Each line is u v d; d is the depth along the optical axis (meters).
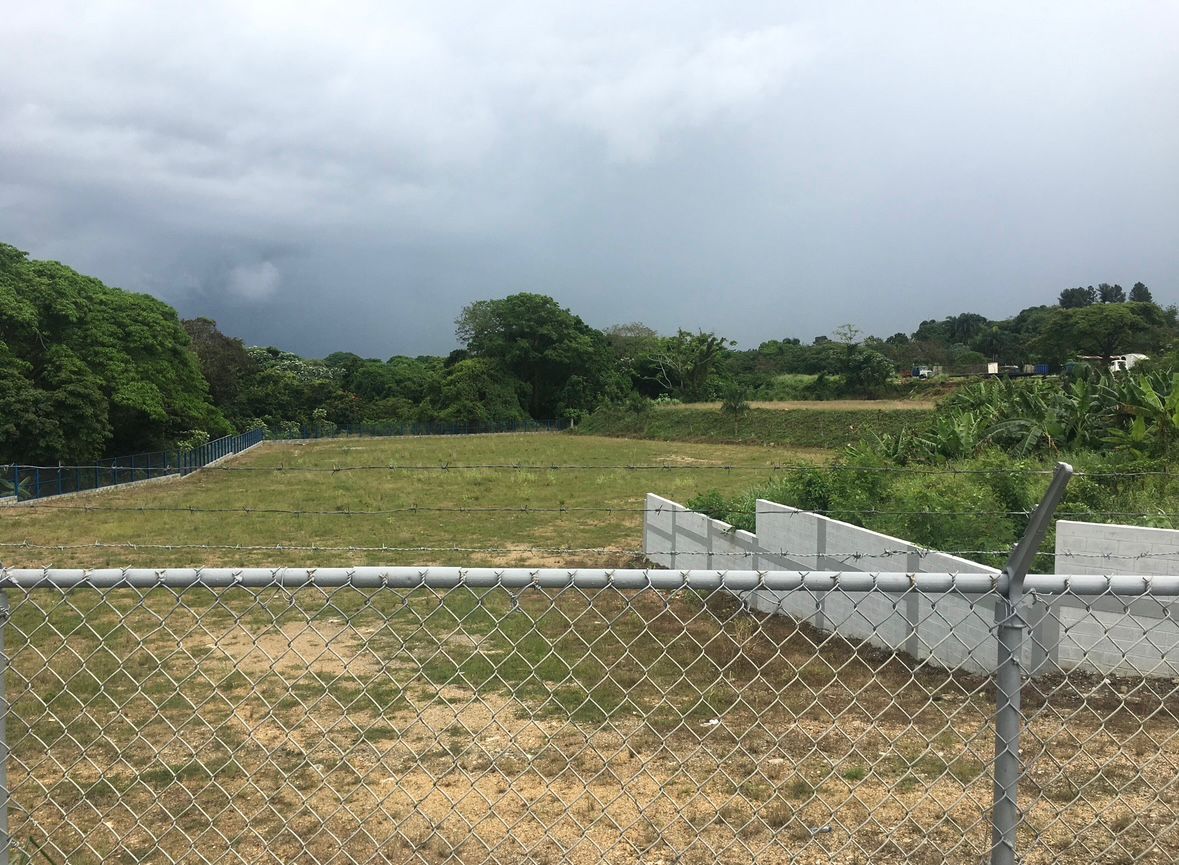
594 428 62.66
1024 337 74.50
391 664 7.61
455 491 24.12
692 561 12.34
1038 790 4.49
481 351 74.56
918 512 8.95
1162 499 9.47
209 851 4.20
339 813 4.61
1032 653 6.84
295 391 70.25
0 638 2.63
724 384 70.88
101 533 17.06
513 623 8.74
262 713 6.43
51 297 32.31
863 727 5.70
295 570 2.51
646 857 3.96
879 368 58.84
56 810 4.72
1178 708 5.80
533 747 5.51
